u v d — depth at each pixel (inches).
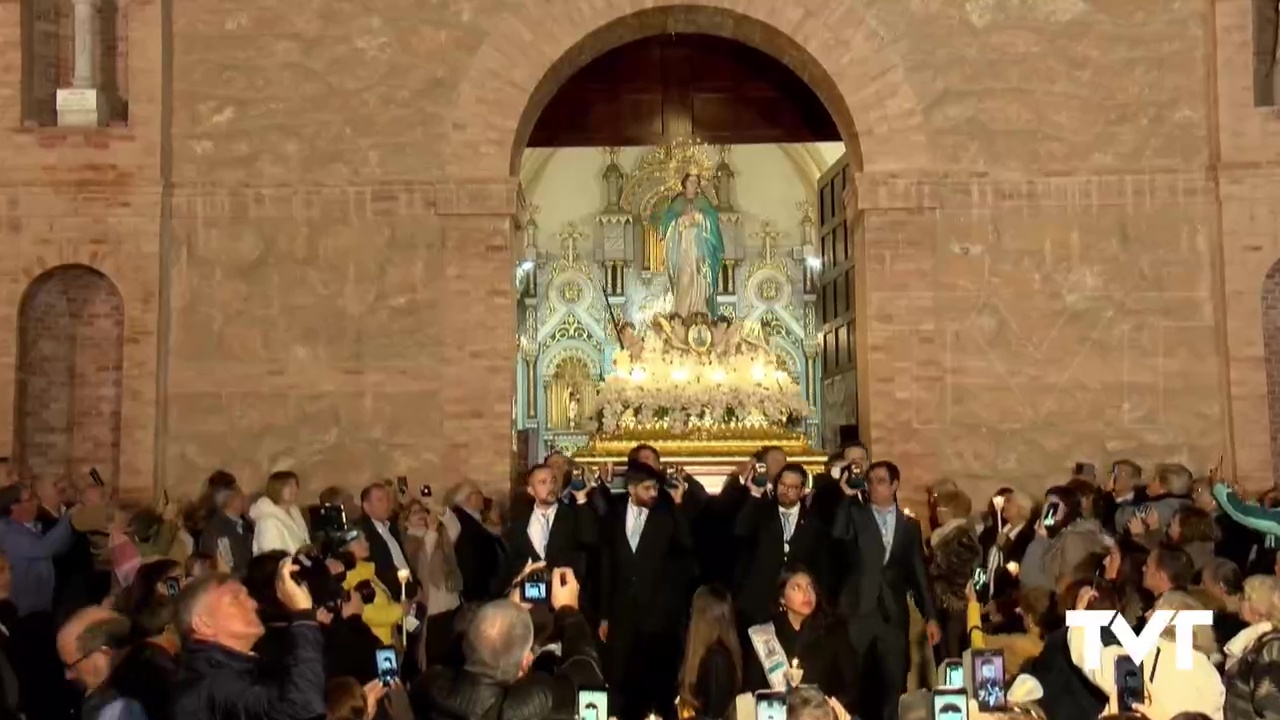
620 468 641.0
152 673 249.8
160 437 636.1
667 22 674.8
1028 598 335.0
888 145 653.3
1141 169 650.8
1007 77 656.4
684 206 779.4
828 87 675.4
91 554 470.6
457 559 465.7
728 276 1453.0
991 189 651.5
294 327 649.0
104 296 669.9
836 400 856.3
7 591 341.1
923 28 658.8
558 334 1443.2
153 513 454.6
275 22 663.8
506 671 229.5
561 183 1493.6
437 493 637.3
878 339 643.5
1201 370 641.0
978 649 248.8
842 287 837.8
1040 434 639.1
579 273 1449.3
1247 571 423.2
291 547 413.4
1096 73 656.4
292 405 644.1
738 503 463.5
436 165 656.4
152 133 647.8
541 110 701.9
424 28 661.3
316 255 652.1
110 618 256.2
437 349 647.1
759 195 1489.9
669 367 720.3
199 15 664.4
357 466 640.4
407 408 644.1
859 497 421.4
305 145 657.6
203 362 646.5
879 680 397.4
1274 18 670.5
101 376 664.4
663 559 428.1
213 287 650.2
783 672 279.3
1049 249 649.0
